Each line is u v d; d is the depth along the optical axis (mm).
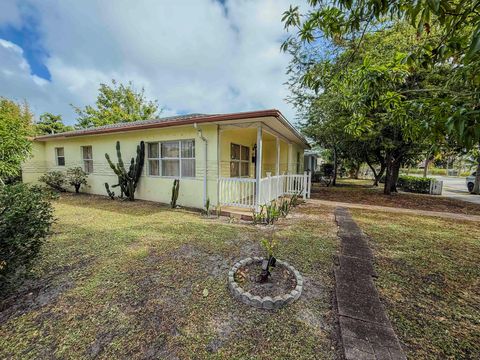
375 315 1977
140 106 23469
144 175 7605
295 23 2033
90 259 3127
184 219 5344
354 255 3309
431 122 1702
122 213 5898
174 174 7059
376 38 4457
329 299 2256
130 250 3449
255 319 1967
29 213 2365
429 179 11656
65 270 2814
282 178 8047
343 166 20812
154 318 1978
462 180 20953
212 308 2109
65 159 9867
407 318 1989
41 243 2576
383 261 3121
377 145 9578
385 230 4582
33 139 9867
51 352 1633
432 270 2875
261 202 5750
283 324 1908
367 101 2428
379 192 11234
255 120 5363
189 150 6652
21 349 1656
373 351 1590
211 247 3600
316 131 10258
